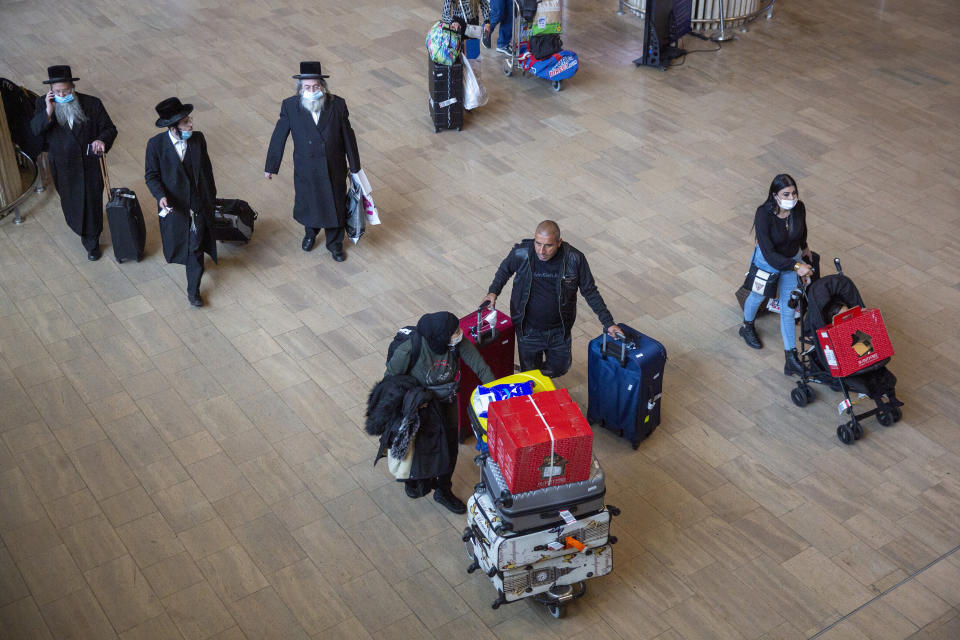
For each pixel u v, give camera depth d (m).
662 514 5.68
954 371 6.78
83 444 6.12
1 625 4.98
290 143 9.60
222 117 10.02
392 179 8.96
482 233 8.22
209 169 7.16
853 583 5.26
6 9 12.67
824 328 6.13
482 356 5.79
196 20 12.43
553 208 8.56
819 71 11.12
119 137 9.62
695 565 5.37
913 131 9.89
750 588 5.23
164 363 6.80
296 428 6.26
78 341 7.01
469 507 5.07
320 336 7.07
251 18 12.50
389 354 5.21
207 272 7.76
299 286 7.60
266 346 6.97
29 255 7.97
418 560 5.39
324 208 7.58
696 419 6.38
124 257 7.82
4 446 6.10
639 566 5.36
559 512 4.74
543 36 10.33
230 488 5.82
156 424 6.27
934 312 7.35
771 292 6.72
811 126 9.97
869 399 6.55
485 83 10.81
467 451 6.12
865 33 12.05
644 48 11.09
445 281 7.64
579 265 5.77
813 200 8.72
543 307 5.86
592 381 6.12
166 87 10.64
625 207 8.59
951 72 11.11
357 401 6.48
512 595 4.86
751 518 5.66
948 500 5.79
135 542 5.46
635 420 5.99
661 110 10.27
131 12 12.66
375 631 4.98
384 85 10.73
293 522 5.61
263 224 8.36
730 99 10.50
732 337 7.11
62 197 7.59
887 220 8.45
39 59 11.26
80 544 5.45
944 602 5.16
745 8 11.91
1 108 8.11
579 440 4.59
